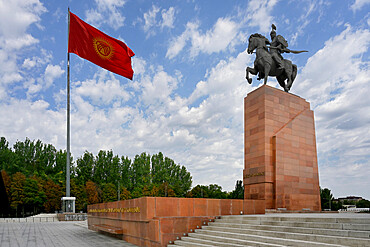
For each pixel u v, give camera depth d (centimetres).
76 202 6012
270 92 2150
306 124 2273
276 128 2116
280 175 2000
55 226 2461
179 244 1176
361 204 7862
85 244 1350
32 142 7969
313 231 937
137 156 8856
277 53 2312
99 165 8044
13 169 6719
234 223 1269
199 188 8538
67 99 3002
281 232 992
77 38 2459
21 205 5597
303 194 2103
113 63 2503
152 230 1200
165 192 7588
